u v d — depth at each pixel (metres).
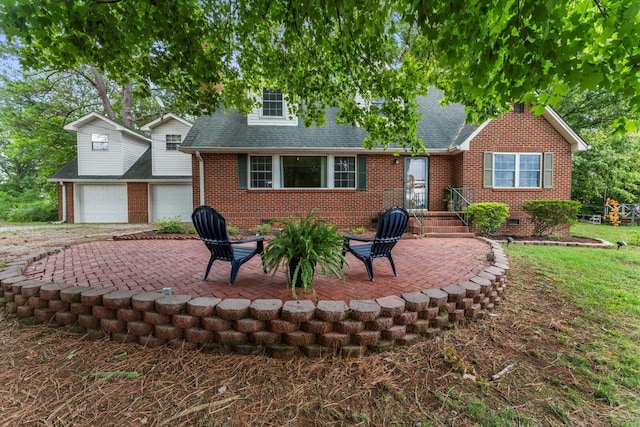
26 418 1.77
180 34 3.95
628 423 1.86
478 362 2.43
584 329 3.00
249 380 2.16
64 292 2.80
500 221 8.88
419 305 2.72
